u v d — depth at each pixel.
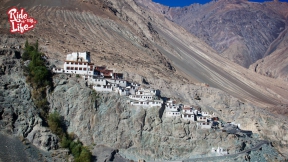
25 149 175.38
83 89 198.50
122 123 195.38
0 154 168.00
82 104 196.25
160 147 193.88
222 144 199.62
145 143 194.12
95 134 193.00
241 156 195.75
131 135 194.12
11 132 181.00
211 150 196.38
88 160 174.12
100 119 195.62
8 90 191.62
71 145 183.00
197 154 194.12
